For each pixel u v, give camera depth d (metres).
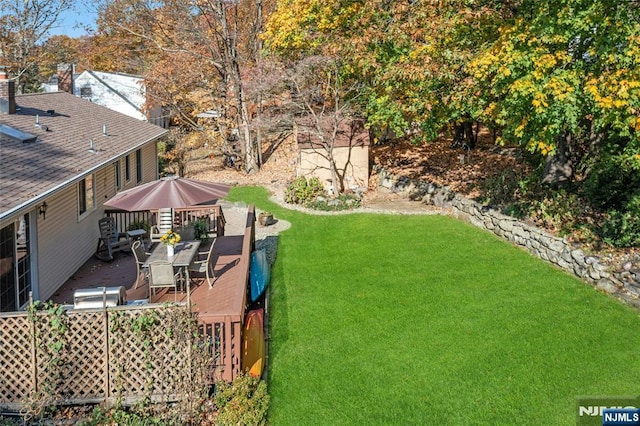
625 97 11.03
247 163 31.47
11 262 11.05
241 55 33.62
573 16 12.23
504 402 8.86
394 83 18.77
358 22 20.23
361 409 8.84
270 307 12.83
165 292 12.33
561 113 12.55
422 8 16.89
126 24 37.78
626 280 12.22
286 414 8.76
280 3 25.94
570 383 9.24
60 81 29.66
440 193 21.58
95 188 16.44
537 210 16.61
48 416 8.18
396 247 16.84
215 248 16.30
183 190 12.64
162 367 8.37
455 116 18.20
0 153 12.19
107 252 15.88
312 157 24.56
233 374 8.85
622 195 15.30
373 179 25.91
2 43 40.53
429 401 8.99
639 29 11.38
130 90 37.97
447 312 12.12
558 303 12.18
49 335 8.08
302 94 23.94
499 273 14.19
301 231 19.31
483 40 16.02
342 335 11.35
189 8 32.47
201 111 35.06
